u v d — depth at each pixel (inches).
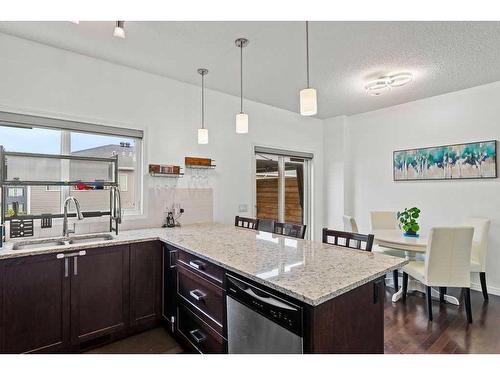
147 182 124.5
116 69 117.3
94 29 91.6
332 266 62.0
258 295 56.5
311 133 198.1
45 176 100.7
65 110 105.8
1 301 74.2
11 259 75.3
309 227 200.4
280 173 184.7
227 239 93.5
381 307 60.7
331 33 92.5
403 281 125.5
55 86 103.9
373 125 184.2
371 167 185.3
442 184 153.5
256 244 85.1
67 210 103.4
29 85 99.1
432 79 131.3
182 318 87.4
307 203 200.5
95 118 112.0
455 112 148.8
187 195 136.3
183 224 134.0
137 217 121.2
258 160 173.3
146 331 98.1
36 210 99.3
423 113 161.0
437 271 105.8
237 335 62.0
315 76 128.1
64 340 83.0
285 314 50.4
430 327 100.9
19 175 94.6
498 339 92.5
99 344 89.6
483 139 139.3
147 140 125.0
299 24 87.7
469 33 91.9
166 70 123.0
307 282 51.8
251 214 161.5
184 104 136.3
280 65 117.1
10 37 95.8
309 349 46.9
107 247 90.5
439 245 104.6
